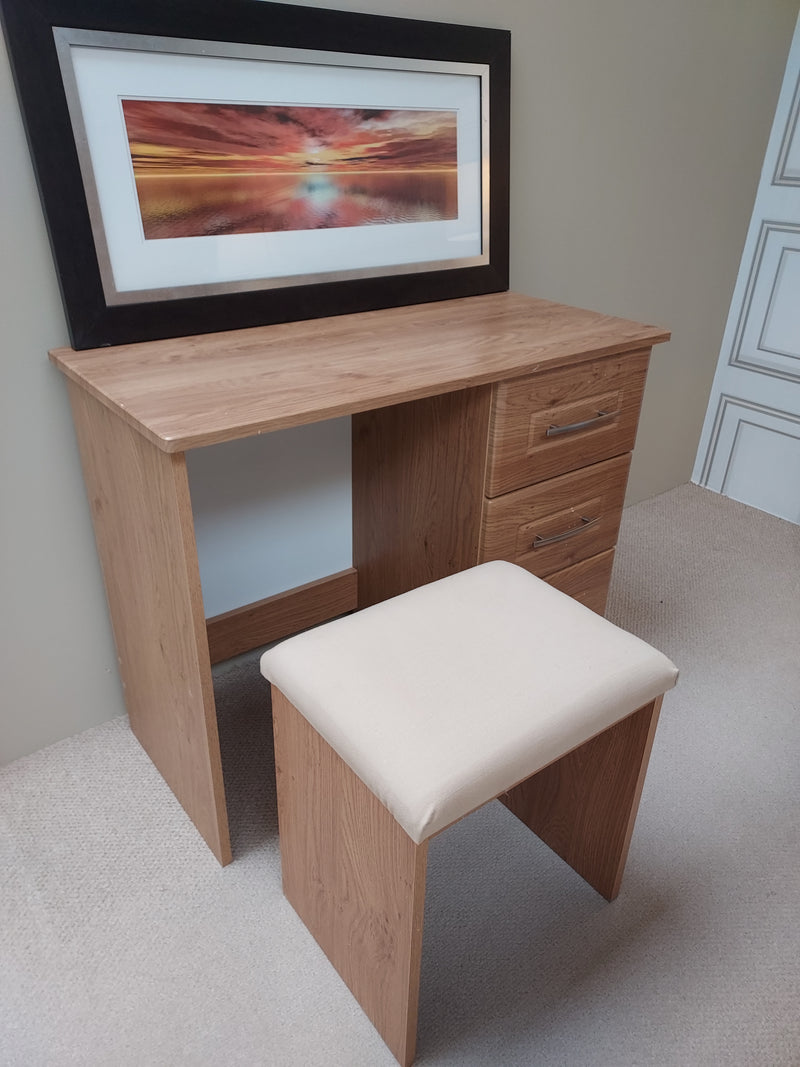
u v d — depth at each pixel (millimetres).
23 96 1010
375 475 1578
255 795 1372
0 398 1160
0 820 1303
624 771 1087
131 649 1313
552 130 1636
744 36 1856
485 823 1339
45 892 1189
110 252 1142
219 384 1040
